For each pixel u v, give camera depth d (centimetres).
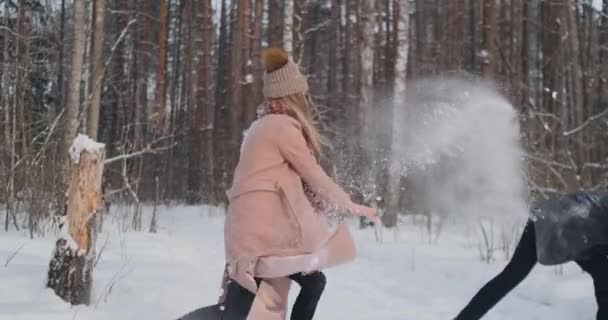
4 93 1081
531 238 396
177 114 2734
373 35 1291
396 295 589
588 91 1689
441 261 752
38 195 771
